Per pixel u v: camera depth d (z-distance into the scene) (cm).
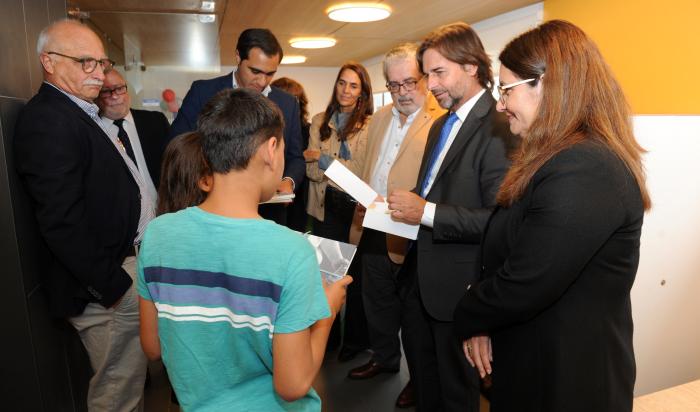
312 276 78
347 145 278
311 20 331
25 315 148
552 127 92
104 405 171
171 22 303
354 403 225
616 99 91
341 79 276
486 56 158
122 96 185
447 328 169
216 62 327
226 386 87
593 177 84
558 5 274
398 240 211
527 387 98
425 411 195
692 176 164
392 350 248
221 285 81
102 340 165
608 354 92
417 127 199
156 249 85
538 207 88
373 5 289
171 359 86
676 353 178
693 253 171
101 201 155
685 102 204
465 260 162
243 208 83
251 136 80
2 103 142
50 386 165
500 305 95
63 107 146
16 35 158
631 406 98
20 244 147
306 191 310
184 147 125
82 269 146
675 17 206
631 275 92
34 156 138
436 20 335
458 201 159
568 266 84
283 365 77
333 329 279
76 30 150
